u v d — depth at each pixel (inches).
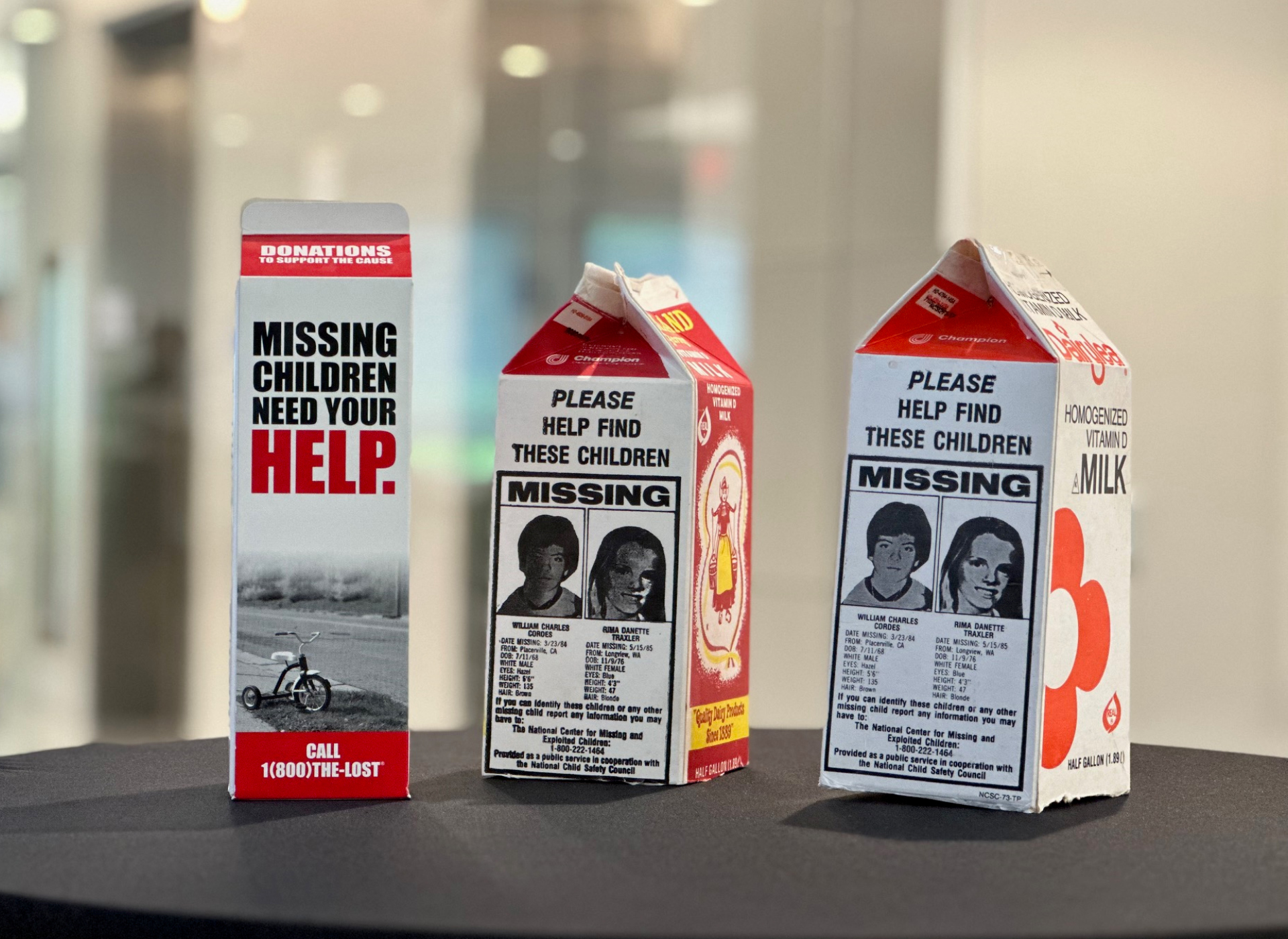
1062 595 31.5
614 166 128.7
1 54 138.9
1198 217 86.0
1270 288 83.4
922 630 31.9
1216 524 85.8
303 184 137.7
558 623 34.3
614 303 36.3
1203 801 31.9
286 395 32.6
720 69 119.6
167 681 141.1
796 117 112.1
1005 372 31.7
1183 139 86.4
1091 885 23.6
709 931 20.5
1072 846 27.0
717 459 35.3
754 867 24.8
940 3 97.5
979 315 33.2
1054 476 31.2
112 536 140.2
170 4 137.9
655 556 34.1
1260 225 83.4
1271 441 83.4
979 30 95.7
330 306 32.7
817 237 110.3
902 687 31.9
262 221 33.4
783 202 113.7
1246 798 32.3
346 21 136.7
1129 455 34.0
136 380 139.6
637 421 34.4
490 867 24.6
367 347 32.8
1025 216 93.3
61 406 139.6
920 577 32.0
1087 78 90.4
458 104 135.3
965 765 31.2
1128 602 33.5
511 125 134.0
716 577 35.1
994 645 31.3
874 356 32.7
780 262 113.9
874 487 32.5
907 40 100.8
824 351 110.3
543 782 33.9
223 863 25.0
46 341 139.2
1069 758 31.4
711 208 120.5
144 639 140.9
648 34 124.7
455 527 135.6
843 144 107.4
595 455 34.5
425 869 24.4
